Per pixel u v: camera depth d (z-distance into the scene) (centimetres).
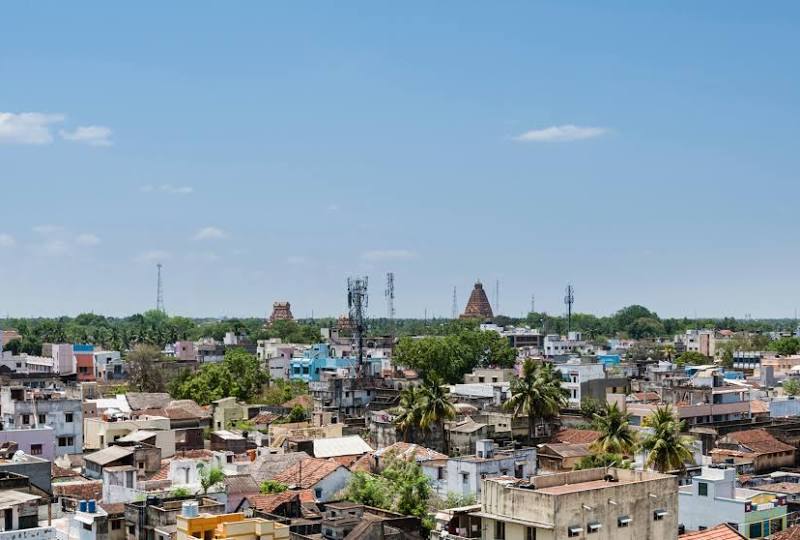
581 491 6769
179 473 11638
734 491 9169
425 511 10831
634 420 16175
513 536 6819
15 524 6956
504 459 11925
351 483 11594
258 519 7519
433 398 14850
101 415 15938
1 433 12581
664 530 7212
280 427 16850
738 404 17275
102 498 10781
